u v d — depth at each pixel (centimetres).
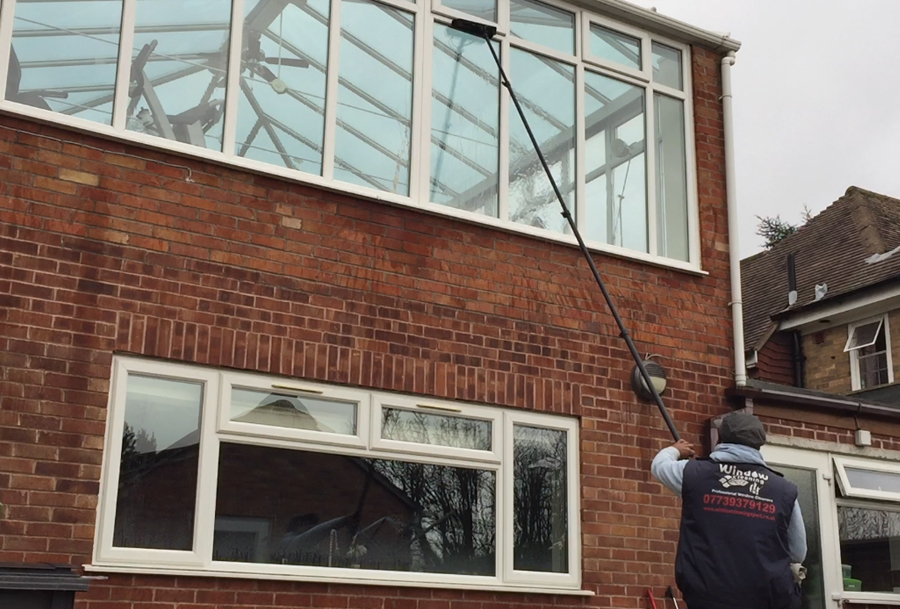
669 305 809
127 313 604
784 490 497
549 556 716
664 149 854
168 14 663
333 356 661
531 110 790
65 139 611
